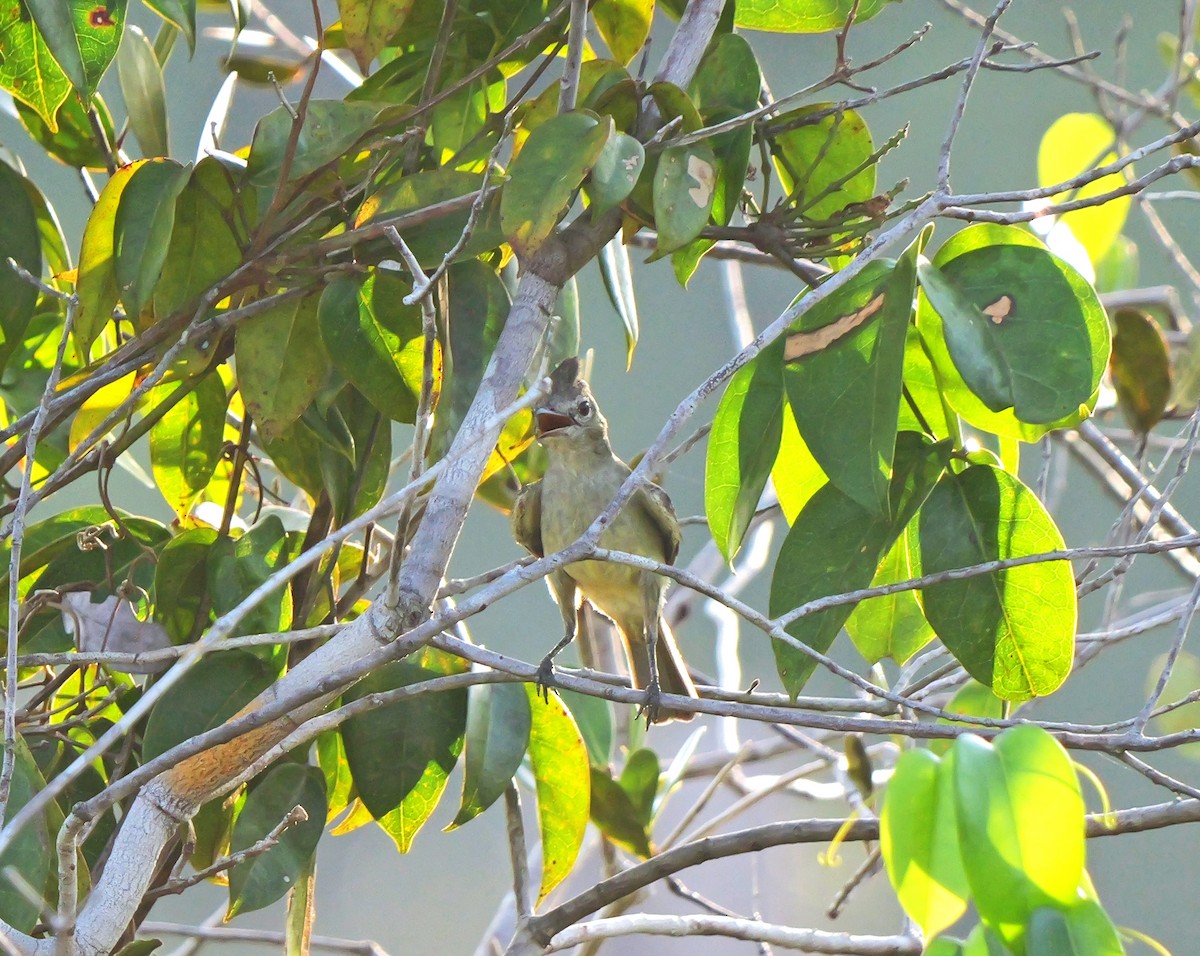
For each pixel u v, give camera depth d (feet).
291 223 21.81
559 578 27.25
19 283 23.08
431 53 23.99
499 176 20.43
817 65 69.97
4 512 23.22
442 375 20.53
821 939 22.68
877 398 19.22
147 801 18.70
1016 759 13.10
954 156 69.21
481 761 22.62
